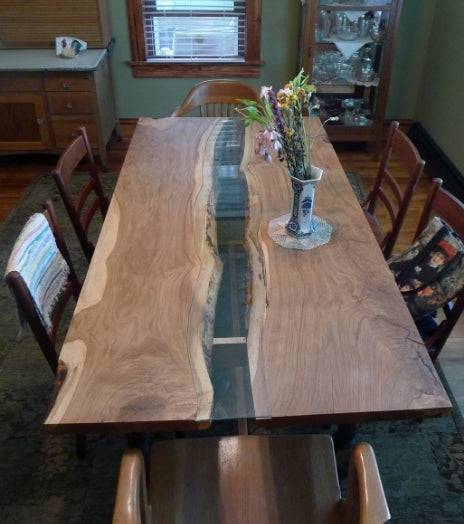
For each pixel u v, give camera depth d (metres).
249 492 1.23
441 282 1.55
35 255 1.42
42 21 3.33
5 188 3.38
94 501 1.66
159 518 1.19
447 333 1.59
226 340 1.24
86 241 2.01
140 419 1.06
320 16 3.25
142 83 3.80
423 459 1.77
